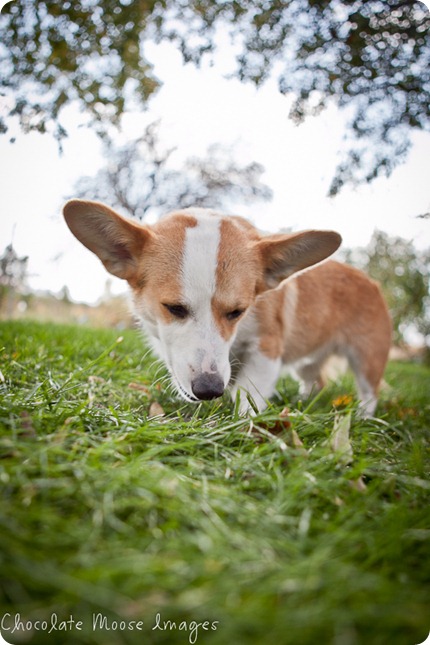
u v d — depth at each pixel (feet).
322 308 2.02
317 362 2.22
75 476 0.85
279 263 1.56
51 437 0.96
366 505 0.91
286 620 0.63
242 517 0.81
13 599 0.64
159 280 1.43
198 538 0.74
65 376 1.56
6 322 2.59
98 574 0.65
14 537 0.70
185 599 0.64
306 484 0.93
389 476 1.07
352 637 0.62
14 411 1.07
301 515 0.87
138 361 1.96
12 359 1.59
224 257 1.42
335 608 0.65
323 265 2.08
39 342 2.03
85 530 0.73
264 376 1.68
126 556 0.70
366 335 2.17
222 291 1.39
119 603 0.63
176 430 1.11
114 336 2.60
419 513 0.93
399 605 0.67
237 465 0.98
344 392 2.23
